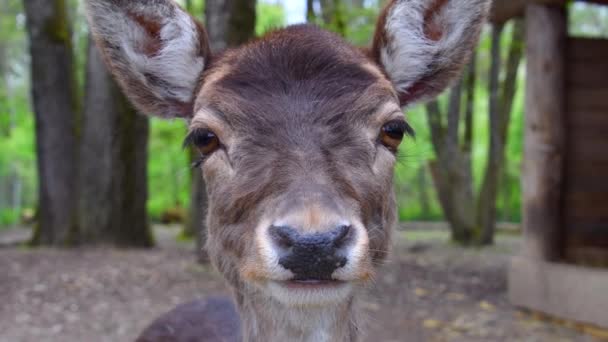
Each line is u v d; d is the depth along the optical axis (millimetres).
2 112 7977
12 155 7871
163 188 7020
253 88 935
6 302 2076
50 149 3164
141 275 2420
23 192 9234
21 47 7523
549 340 1715
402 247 3475
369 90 938
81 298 2133
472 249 3436
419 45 1030
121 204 3217
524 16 2076
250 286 974
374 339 1734
